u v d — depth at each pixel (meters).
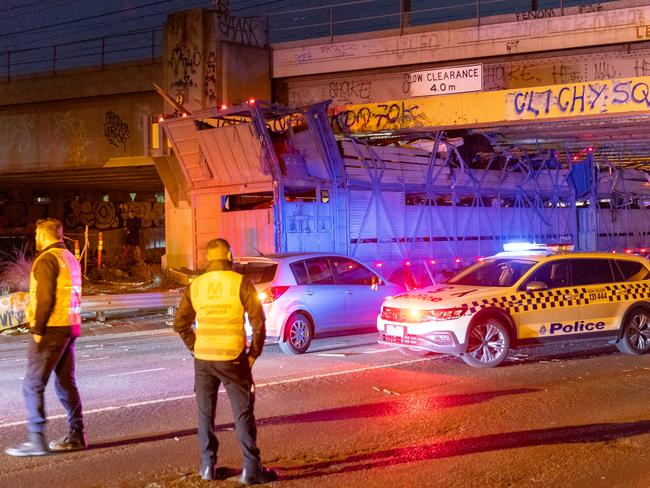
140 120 25.59
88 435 7.15
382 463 6.14
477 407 8.09
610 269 11.67
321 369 10.66
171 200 24.09
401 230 19.27
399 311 10.89
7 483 5.71
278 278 12.20
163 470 6.01
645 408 8.00
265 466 6.07
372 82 23.00
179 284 24.16
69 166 27.09
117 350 13.39
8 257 35.84
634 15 20.17
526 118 17.75
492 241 21.52
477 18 21.64
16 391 9.55
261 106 17.08
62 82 26.38
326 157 17.75
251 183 18.00
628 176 26.52
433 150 19.98
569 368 10.50
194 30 23.27
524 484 5.60
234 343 5.53
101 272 31.70
